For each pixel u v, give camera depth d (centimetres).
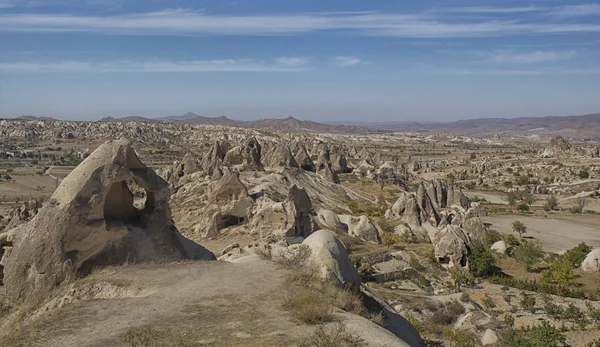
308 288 1809
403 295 4050
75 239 2108
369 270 4512
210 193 5378
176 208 5856
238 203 4903
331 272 1948
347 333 1420
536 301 4225
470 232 6962
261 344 1328
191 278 1953
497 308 4038
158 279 1942
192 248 2580
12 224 4716
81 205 2139
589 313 3803
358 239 5500
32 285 2023
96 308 1664
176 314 1571
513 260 5991
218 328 1449
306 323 1493
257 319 1522
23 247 2077
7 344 1402
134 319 1536
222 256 2733
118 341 1364
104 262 2178
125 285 1877
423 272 4841
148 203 2483
